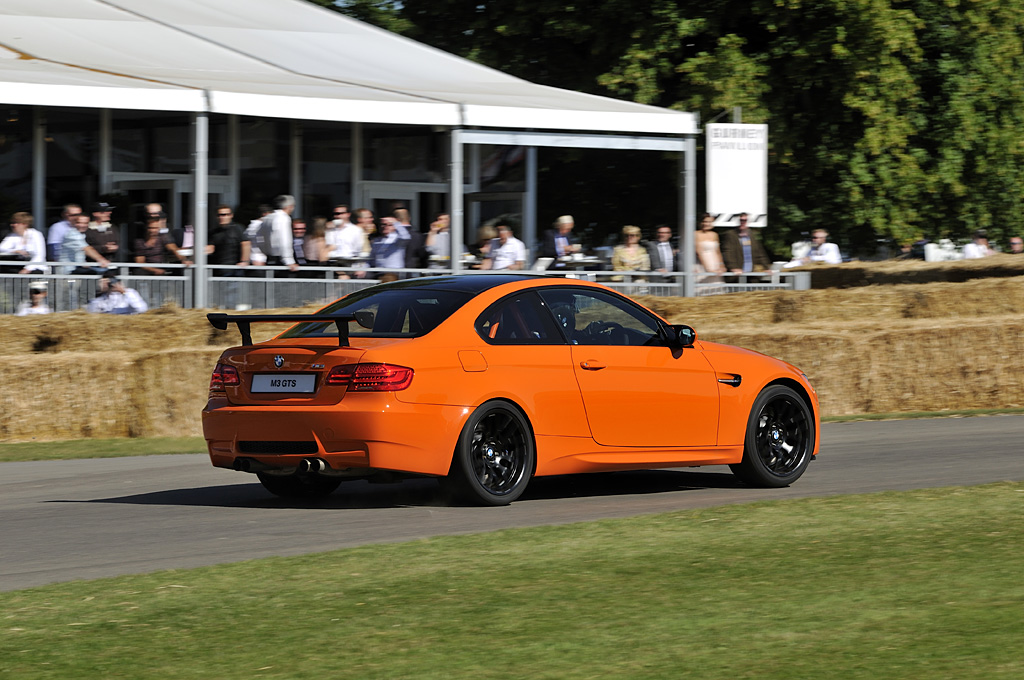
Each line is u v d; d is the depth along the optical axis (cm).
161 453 3112
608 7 7219
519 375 2200
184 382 3425
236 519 2134
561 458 2244
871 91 7088
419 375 2108
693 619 1410
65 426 3372
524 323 2252
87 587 1602
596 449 2272
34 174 5703
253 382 2192
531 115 5175
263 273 4728
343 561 1728
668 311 4522
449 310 2205
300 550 1848
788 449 2483
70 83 4356
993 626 1366
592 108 5412
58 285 4266
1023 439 3244
